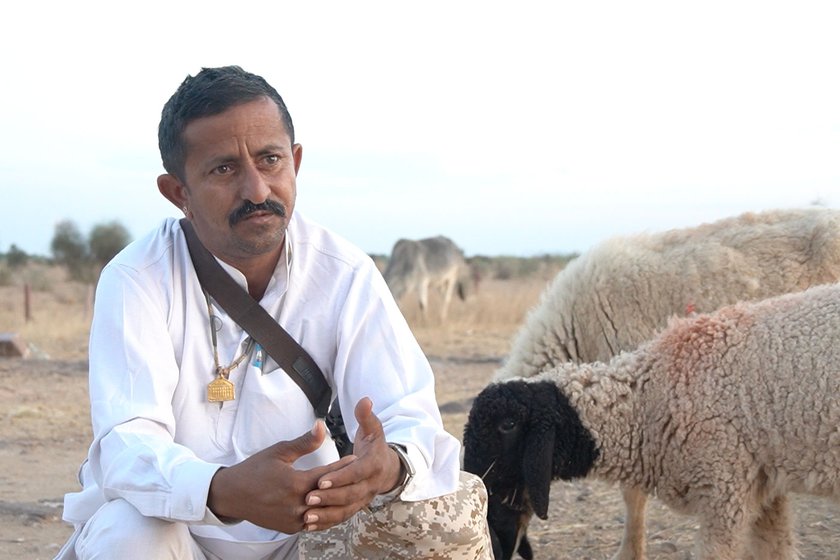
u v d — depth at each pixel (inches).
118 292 106.3
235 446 107.7
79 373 545.3
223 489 90.9
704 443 180.5
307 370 110.3
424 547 104.2
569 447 195.5
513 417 194.7
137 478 94.7
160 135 106.4
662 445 187.6
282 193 104.4
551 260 2062.0
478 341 747.4
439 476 104.1
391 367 109.9
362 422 93.6
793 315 180.1
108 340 104.6
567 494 266.1
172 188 109.2
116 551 95.4
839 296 179.8
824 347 173.0
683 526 234.2
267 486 89.5
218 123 101.3
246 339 109.1
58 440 358.9
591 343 250.8
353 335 110.5
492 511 197.8
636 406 192.2
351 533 107.7
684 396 183.6
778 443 174.7
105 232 1875.0
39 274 2032.5
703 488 181.9
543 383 199.8
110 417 100.0
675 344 189.3
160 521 96.7
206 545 108.7
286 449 90.2
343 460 91.5
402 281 975.6
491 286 1520.7
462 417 379.2
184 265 109.0
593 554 217.2
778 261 245.6
